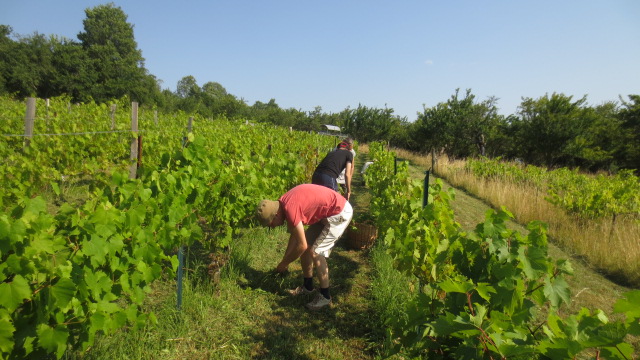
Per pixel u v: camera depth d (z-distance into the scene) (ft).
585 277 15.49
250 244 14.12
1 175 13.00
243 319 9.69
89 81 139.13
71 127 22.39
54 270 5.21
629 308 3.49
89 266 6.13
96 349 7.39
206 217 11.91
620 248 17.10
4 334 4.59
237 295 10.73
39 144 16.72
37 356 5.54
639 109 65.16
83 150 20.40
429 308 6.25
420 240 9.65
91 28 164.86
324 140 68.08
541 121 62.69
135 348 7.79
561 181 33.37
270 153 18.43
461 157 80.89
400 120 112.98
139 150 10.60
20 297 4.66
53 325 5.57
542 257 5.99
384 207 15.89
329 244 10.30
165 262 11.94
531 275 5.94
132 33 180.34
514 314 5.52
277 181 18.15
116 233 6.65
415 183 12.47
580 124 60.70
